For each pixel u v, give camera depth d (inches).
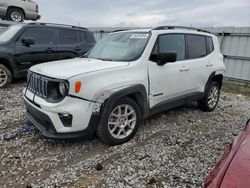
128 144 157.0
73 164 134.3
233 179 64.7
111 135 150.1
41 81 145.9
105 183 118.3
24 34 302.7
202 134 179.8
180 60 193.2
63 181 119.9
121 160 138.6
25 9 540.4
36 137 163.9
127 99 154.4
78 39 341.7
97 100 139.2
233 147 84.0
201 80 212.4
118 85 145.8
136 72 157.8
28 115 167.2
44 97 143.2
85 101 136.3
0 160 136.8
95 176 124.0
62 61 175.5
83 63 161.3
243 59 394.0
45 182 118.8
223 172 68.9
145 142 161.5
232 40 404.5
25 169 129.3
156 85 170.6
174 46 188.7
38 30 311.9
